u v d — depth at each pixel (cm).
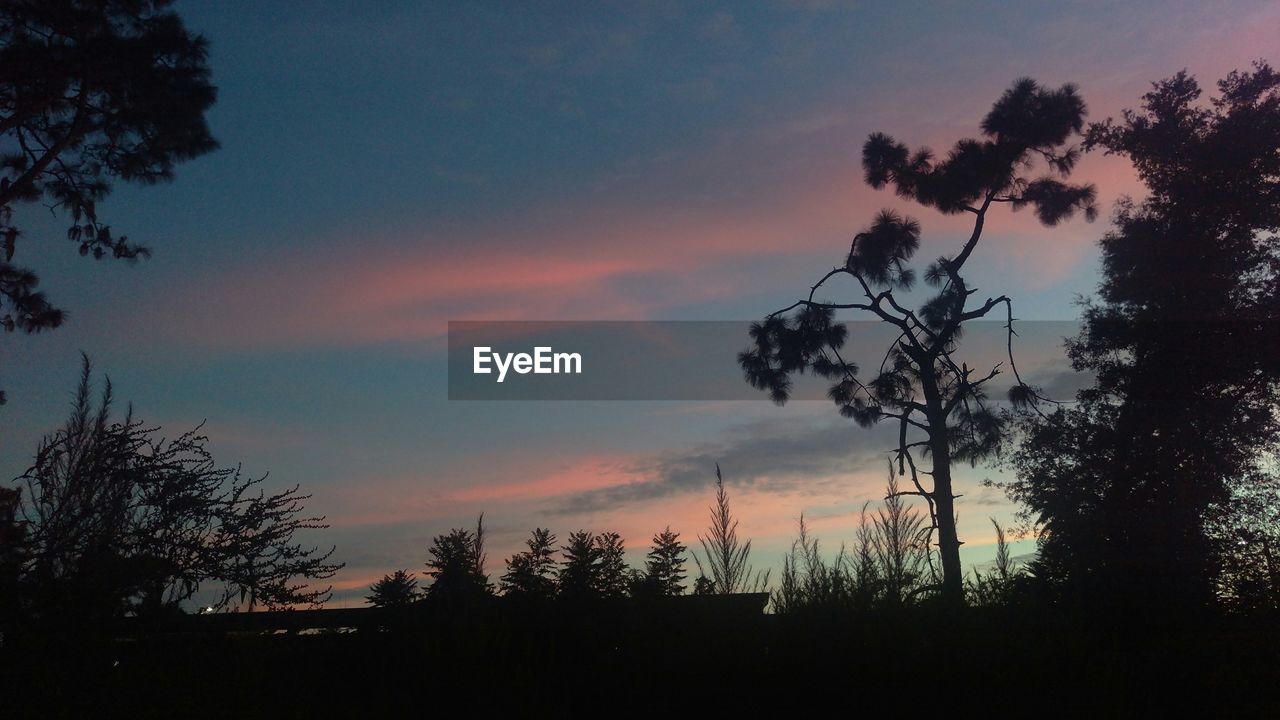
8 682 477
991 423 1603
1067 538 1057
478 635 514
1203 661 557
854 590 571
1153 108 2184
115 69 1468
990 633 553
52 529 558
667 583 569
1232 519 1577
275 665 506
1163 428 1798
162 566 557
